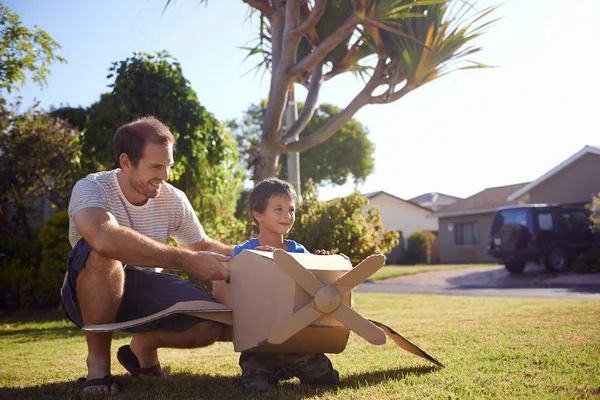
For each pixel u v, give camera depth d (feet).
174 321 7.53
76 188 7.91
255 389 7.27
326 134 23.06
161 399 6.89
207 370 9.47
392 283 49.67
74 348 13.87
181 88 27.89
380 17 20.30
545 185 63.41
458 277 50.37
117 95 27.50
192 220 9.34
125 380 8.31
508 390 6.76
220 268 7.64
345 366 9.15
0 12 26.63
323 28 24.52
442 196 128.98
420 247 88.94
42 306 28.25
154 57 28.19
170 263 7.48
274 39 22.86
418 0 20.27
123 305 8.14
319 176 113.19
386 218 99.76
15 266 29.32
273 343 6.48
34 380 8.98
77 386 7.88
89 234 7.27
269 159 23.00
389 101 22.71
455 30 21.45
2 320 24.08
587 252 48.60
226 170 29.66
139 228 8.48
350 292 6.82
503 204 75.61
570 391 6.56
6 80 27.37
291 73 21.52
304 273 6.51
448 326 14.15
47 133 43.80
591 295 27.76
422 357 8.98
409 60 21.86
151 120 8.12
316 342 7.04
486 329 12.96
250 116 112.06
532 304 21.11
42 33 27.63
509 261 49.83
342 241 21.81
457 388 6.96
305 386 7.46
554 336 11.18
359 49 24.72
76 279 7.51
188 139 27.45
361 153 114.73
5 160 43.27
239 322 7.42
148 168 7.83
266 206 8.91
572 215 49.90
